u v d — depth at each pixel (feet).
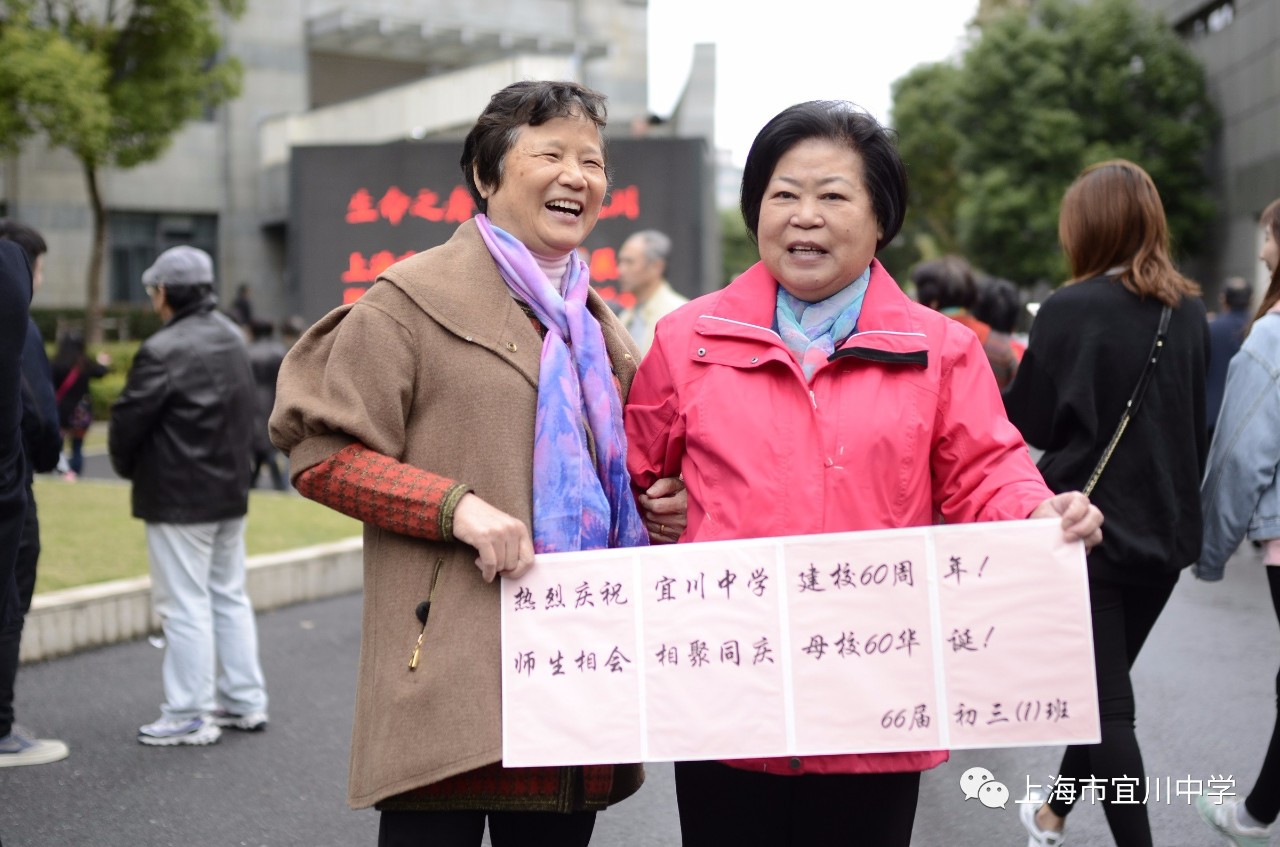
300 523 30.86
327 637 22.76
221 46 68.69
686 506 8.48
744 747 7.56
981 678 7.47
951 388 7.82
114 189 79.66
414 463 7.98
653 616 7.68
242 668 17.31
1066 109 87.40
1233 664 20.22
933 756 7.64
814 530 7.61
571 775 7.93
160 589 16.75
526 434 7.98
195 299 17.06
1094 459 10.99
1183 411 11.03
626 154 34.30
